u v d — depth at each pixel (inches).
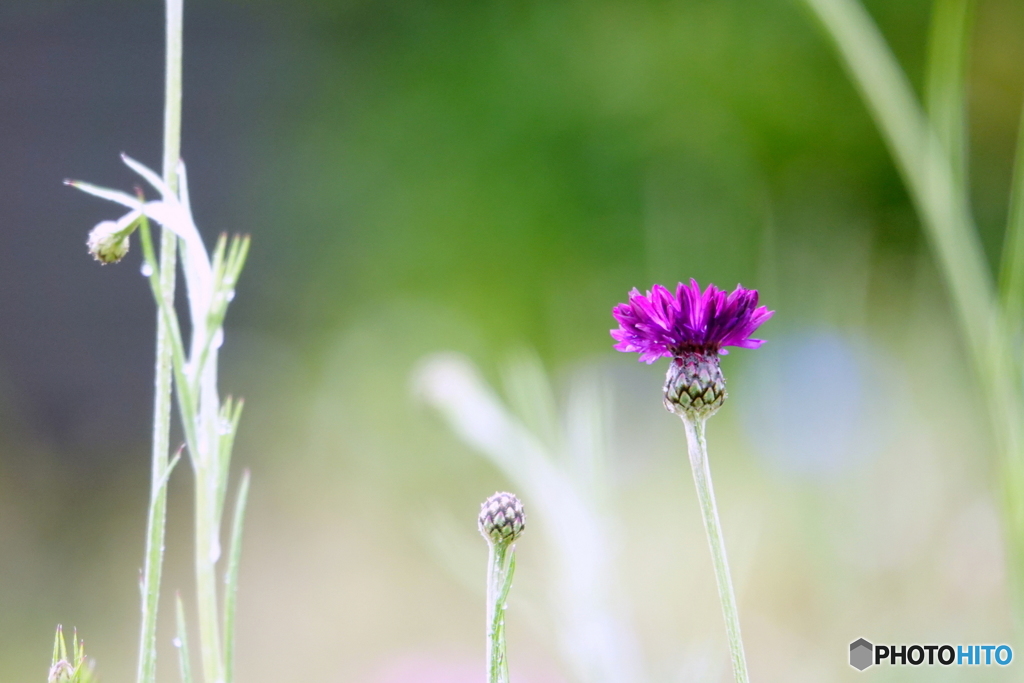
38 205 161.9
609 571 48.9
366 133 175.3
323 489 122.1
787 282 88.3
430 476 116.3
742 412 91.9
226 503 122.0
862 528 63.7
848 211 145.1
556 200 158.7
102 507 135.0
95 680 35.5
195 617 102.7
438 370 54.8
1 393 146.4
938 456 71.9
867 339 80.9
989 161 145.1
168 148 36.3
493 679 35.5
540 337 141.1
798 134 154.0
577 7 171.9
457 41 178.1
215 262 36.6
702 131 154.8
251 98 180.2
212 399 36.5
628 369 99.6
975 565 63.6
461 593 100.0
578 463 50.9
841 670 58.7
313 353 147.3
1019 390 42.8
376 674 82.4
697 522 83.4
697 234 111.4
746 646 66.3
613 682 47.3
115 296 157.1
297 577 109.6
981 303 45.2
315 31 184.9
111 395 152.8
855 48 50.2
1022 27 143.6
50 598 114.3
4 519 128.6
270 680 95.8
